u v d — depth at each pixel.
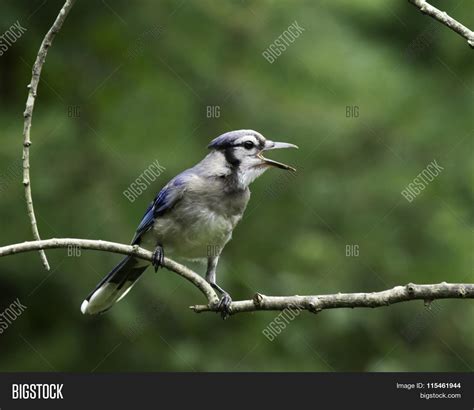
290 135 13.68
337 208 13.77
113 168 12.97
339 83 13.98
